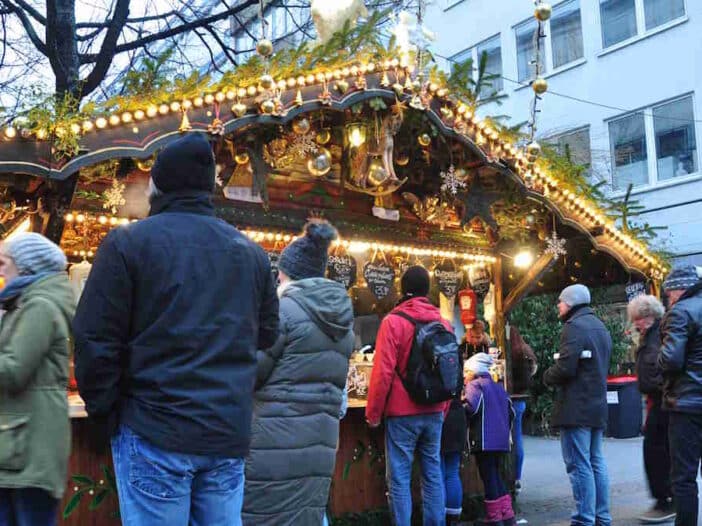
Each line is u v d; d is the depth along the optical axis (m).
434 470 4.85
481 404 5.28
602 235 7.10
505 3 18.84
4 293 2.98
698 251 15.05
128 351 2.30
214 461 2.33
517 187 6.16
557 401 5.34
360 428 5.77
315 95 4.91
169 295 2.29
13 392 2.93
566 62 17.75
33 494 2.97
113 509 4.61
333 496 5.54
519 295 7.40
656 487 6.09
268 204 5.33
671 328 4.70
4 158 3.75
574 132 17.34
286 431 3.31
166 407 2.23
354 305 8.19
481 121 5.74
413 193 6.74
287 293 3.44
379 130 5.46
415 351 4.69
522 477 8.42
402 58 5.29
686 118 15.48
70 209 4.96
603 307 13.29
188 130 4.31
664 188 15.65
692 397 4.68
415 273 4.92
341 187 6.36
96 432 4.57
